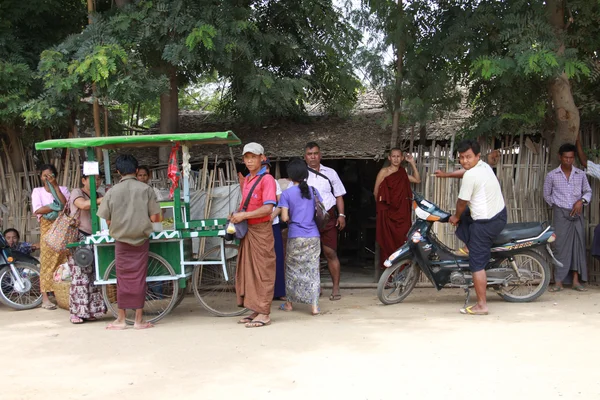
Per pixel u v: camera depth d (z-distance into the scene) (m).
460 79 8.44
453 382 3.93
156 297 6.54
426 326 5.61
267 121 10.05
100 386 3.98
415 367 4.27
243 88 8.42
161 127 8.99
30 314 6.71
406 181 7.68
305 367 4.31
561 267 7.53
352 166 10.74
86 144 5.92
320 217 6.38
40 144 5.93
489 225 6.14
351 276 9.23
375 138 8.96
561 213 7.56
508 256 6.68
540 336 5.12
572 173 7.54
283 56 8.84
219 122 10.21
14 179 8.49
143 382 4.04
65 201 7.05
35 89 7.82
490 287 6.89
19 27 8.31
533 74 7.34
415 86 8.18
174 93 9.01
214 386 3.92
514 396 3.66
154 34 7.40
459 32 7.48
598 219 8.05
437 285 6.74
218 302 7.07
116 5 8.41
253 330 5.57
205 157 7.97
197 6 7.50
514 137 8.28
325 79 9.53
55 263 6.93
